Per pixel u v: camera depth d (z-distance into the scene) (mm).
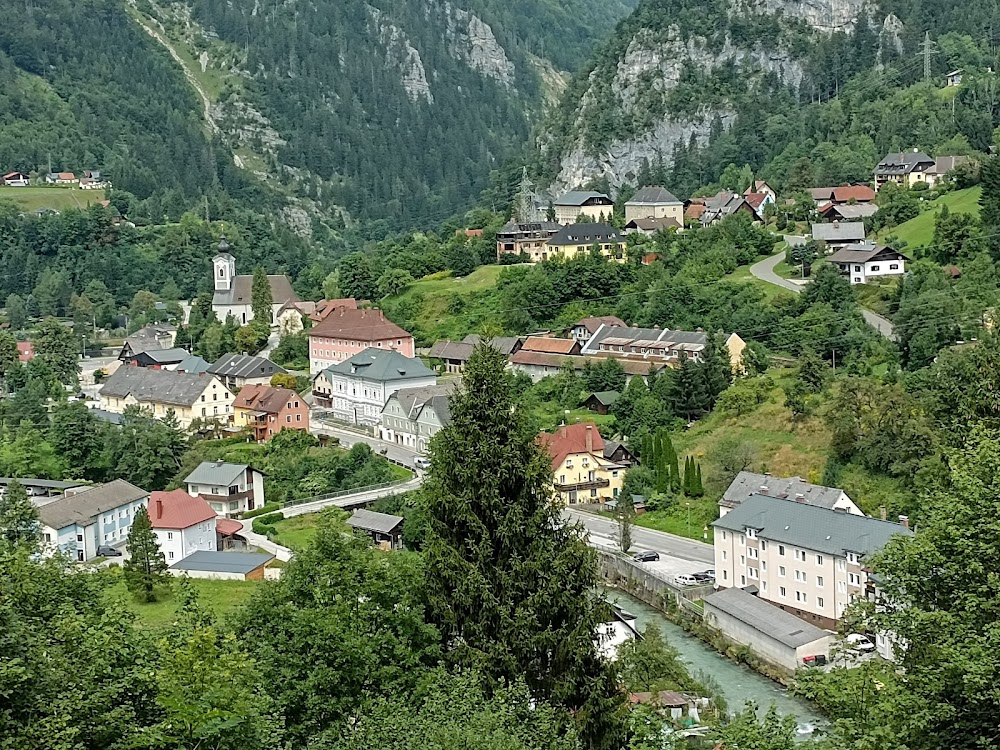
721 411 152875
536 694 45750
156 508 128875
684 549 124812
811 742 38625
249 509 147125
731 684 91625
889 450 126000
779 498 114312
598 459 146000
